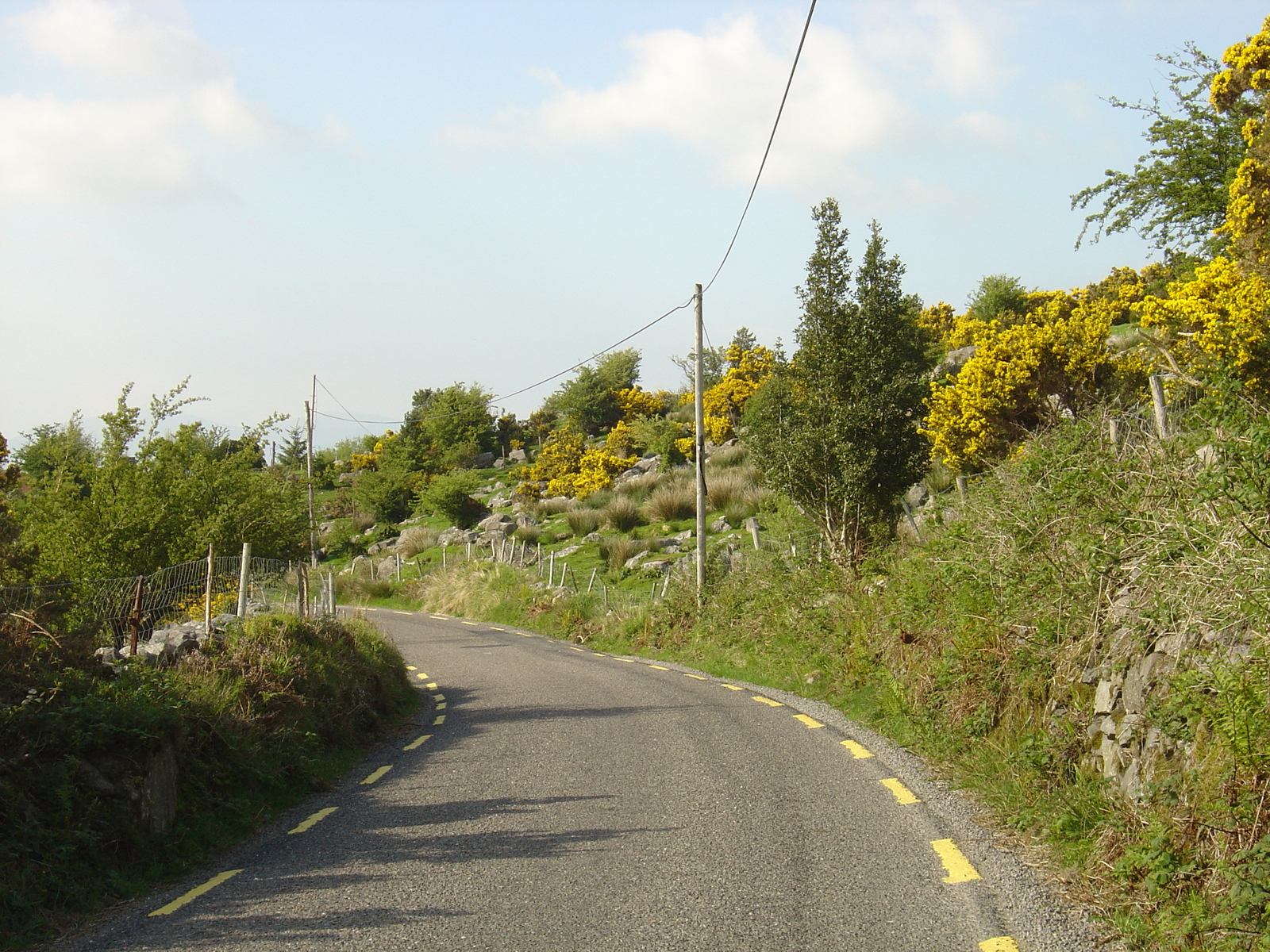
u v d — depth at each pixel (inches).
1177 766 206.4
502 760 367.2
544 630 1003.9
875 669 467.8
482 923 193.0
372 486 2281.0
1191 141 784.9
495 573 1286.9
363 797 323.6
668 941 178.4
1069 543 318.3
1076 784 244.2
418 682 660.1
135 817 256.8
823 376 702.5
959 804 268.1
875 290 695.7
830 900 195.3
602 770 335.9
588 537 1454.2
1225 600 212.1
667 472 1871.3
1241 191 601.3
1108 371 816.3
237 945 188.2
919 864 216.2
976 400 845.2
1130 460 319.0
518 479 2410.2
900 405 682.8
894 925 181.0
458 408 2864.2
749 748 359.3
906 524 755.4
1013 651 319.3
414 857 244.5
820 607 593.6
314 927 195.8
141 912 215.6
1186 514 249.0
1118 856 200.5
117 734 264.5
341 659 475.8
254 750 326.6
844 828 247.4
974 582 369.4
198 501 653.9
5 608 309.1
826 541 713.6
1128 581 278.7
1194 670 204.5
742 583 749.3
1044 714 282.4
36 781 240.8
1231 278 545.0
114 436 658.8
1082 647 283.4
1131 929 171.9
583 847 242.7
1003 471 433.1
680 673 633.0
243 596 506.0
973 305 2117.4
